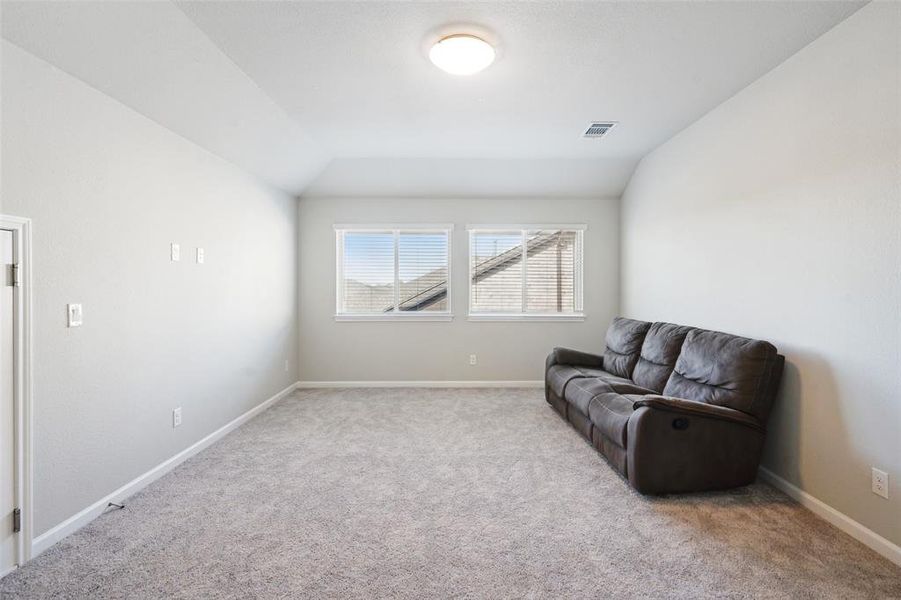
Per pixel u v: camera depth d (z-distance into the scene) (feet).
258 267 13.20
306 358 16.53
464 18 6.83
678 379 9.59
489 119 11.14
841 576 5.64
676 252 12.13
